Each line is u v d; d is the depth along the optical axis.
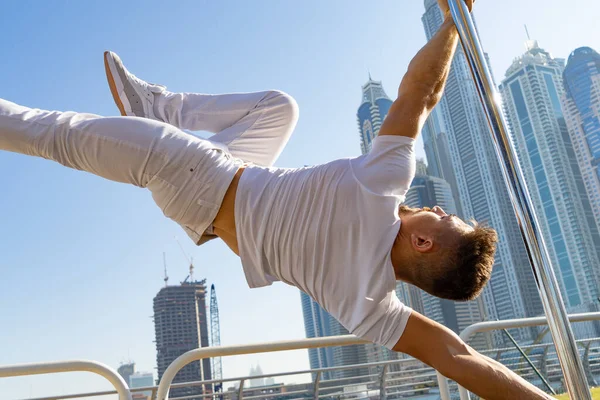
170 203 1.76
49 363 1.94
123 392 1.98
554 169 97.50
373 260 1.57
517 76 103.75
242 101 2.06
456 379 1.63
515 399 1.59
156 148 1.71
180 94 2.12
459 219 1.69
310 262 1.64
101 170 1.77
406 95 1.64
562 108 101.81
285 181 1.69
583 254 93.19
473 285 1.63
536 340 4.96
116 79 2.05
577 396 1.22
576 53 100.12
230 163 1.78
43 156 1.78
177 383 6.68
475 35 1.42
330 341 2.10
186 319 140.62
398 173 1.59
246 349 2.01
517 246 93.88
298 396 7.19
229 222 1.75
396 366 7.37
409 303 92.38
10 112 1.75
